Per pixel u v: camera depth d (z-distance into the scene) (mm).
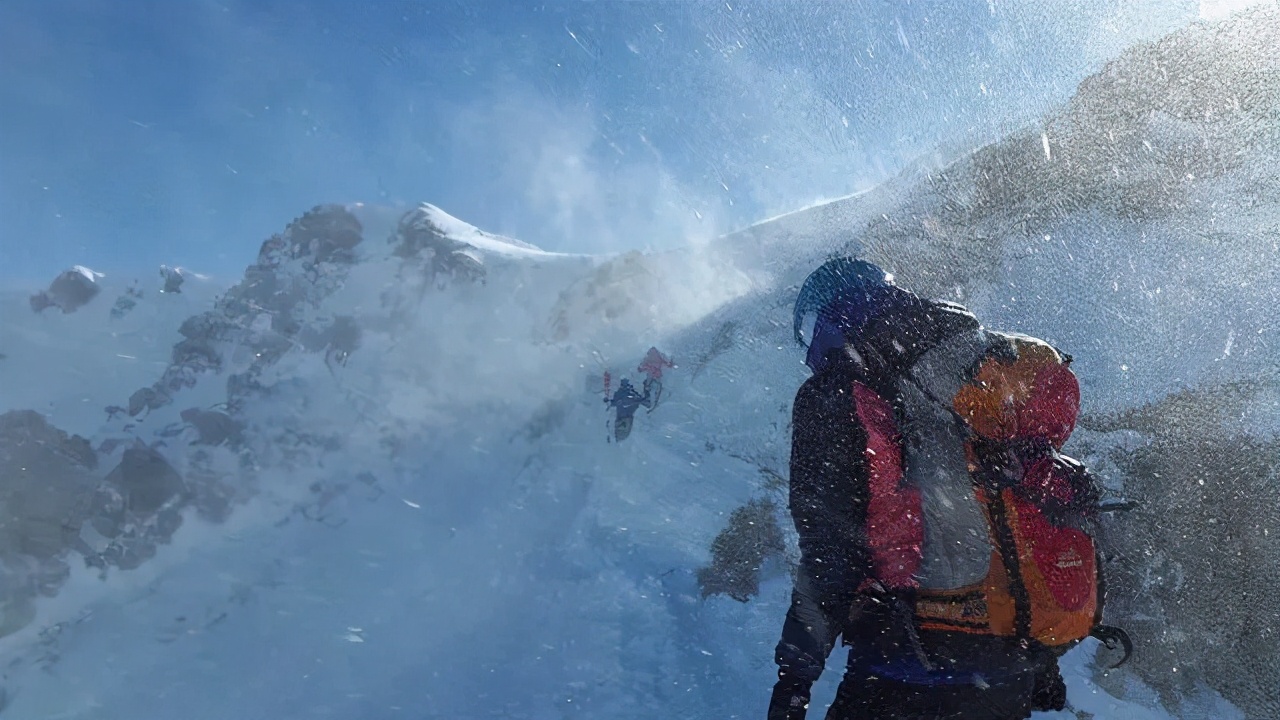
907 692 1851
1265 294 3605
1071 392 1884
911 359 1868
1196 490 3084
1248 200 4031
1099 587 1835
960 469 1819
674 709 3197
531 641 3613
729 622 3688
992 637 1805
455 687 3316
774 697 1949
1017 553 1781
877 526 1812
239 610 3760
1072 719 2865
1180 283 3744
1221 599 2939
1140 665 2965
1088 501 1833
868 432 1824
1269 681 2816
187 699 3236
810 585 1878
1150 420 3309
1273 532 3004
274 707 3201
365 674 3412
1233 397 3309
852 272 1971
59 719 3125
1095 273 3930
